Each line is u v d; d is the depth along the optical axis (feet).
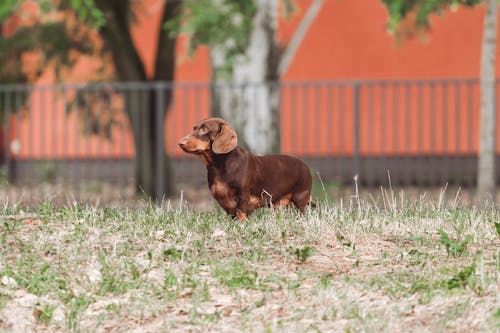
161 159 58.13
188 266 26.23
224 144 30.12
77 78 79.51
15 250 27.99
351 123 85.76
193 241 28.55
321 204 34.37
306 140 86.17
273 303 23.17
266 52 63.36
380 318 21.47
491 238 29.73
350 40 87.15
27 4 76.38
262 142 63.31
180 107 86.89
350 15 87.30
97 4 66.54
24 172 73.05
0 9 58.29
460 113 85.51
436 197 61.46
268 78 63.62
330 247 28.40
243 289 24.43
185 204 35.37
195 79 87.45
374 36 86.94
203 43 59.62
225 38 59.00
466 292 22.98
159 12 87.76
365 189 76.74
